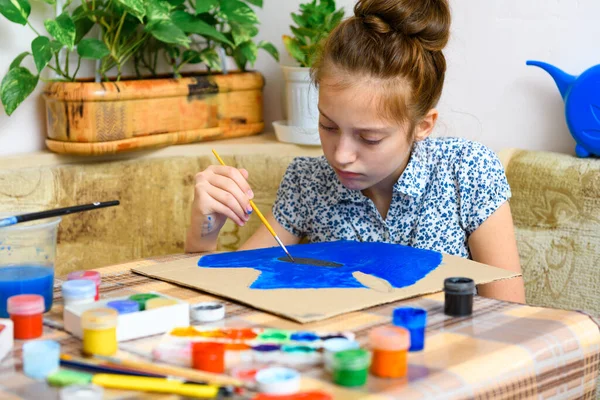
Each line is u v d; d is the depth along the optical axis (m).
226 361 0.73
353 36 1.17
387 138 1.16
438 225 1.36
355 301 0.90
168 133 1.82
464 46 1.79
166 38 1.78
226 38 1.93
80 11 1.80
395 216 1.37
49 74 1.85
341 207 1.41
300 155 1.87
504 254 1.33
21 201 1.68
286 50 2.06
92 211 1.75
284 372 0.68
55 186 1.71
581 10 1.64
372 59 1.14
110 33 1.83
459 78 1.81
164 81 1.80
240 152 1.88
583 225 1.50
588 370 0.85
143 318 0.81
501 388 0.73
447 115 1.84
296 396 0.64
